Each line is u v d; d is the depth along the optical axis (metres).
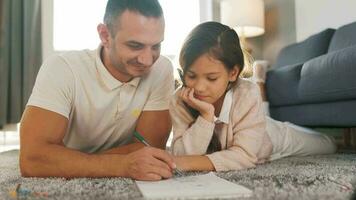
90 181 0.80
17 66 3.10
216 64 0.90
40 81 0.92
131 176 0.80
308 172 0.93
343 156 1.43
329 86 1.59
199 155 0.95
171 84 1.09
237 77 0.97
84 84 0.97
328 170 0.98
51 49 3.33
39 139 0.86
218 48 0.90
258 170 0.96
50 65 0.95
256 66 2.29
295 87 1.99
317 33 2.47
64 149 0.87
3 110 3.03
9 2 3.12
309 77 1.75
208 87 0.92
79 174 0.84
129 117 1.05
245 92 1.00
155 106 1.07
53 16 3.34
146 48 0.85
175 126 1.04
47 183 0.80
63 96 0.93
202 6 3.50
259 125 1.00
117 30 0.85
